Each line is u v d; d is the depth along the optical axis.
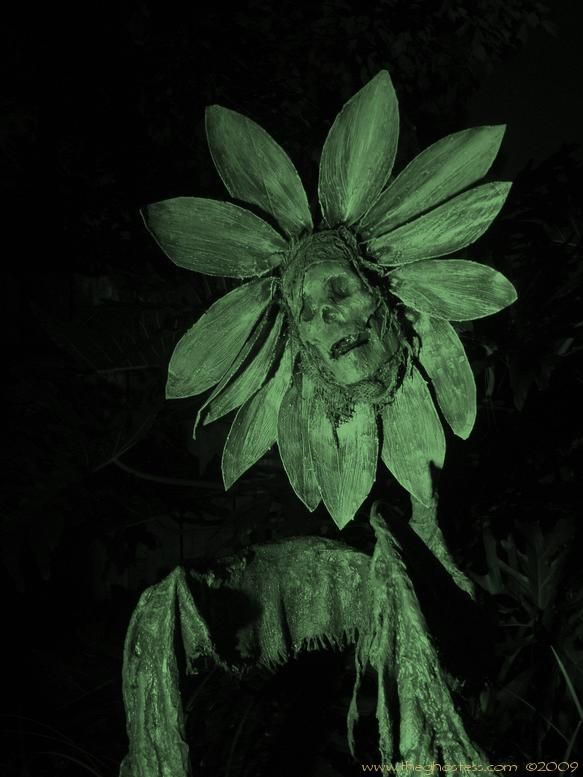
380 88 1.49
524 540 2.94
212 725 2.58
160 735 1.42
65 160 4.73
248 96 4.61
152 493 3.20
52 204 4.75
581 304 2.79
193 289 3.32
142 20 4.51
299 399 1.57
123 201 4.75
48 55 4.66
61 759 2.88
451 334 1.52
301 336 1.46
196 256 1.53
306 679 2.03
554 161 3.12
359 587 1.57
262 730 2.52
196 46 4.55
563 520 2.82
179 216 1.50
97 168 4.75
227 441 1.58
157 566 4.39
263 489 3.12
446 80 4.57
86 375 3.25
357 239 1.51
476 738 1.41
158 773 1.42
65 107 4.71
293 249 1.51
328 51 4.59
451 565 1.56
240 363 1.50
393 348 1.47
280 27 4.55
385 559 1.45
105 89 4.70
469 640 1.52
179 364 1.53
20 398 3.12
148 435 3.32
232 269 1.54
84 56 4.66
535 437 3.02
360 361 1.45
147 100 4.64
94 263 4.71
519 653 2.85
